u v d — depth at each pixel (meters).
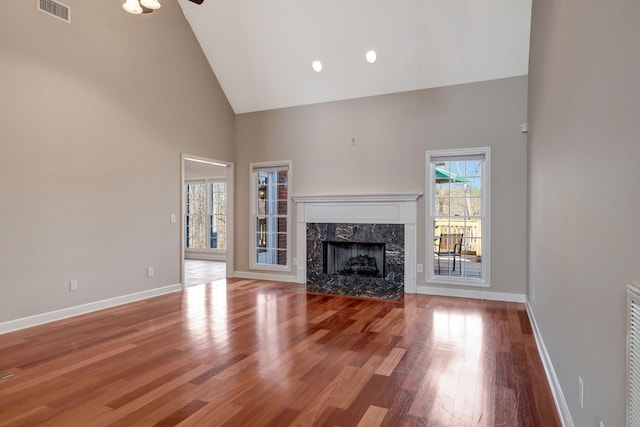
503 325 3.99
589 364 1.62
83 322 4.09
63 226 4.21
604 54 1.38
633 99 1.10
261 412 2.28
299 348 3.33
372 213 5.81
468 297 5.27
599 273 1.47
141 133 5.14
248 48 5.86
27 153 3.88
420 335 3.68
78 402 2.40
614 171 1.29
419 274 5.57
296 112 6.41
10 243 3.75
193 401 2.41
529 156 4.47
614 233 1.29
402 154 5.65
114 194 4.79
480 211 5.30
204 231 10.43
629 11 1.13
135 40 5.05
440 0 4.50
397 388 2.58
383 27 4.97
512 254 5.03
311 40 5.40
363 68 5.50
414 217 5.54
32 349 3.30
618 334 1.25
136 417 2.22
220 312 4.52
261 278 6.76
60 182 4.18
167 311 4.56
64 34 4.21
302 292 5.63
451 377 2.75
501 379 2.72
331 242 6.29
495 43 4.73
